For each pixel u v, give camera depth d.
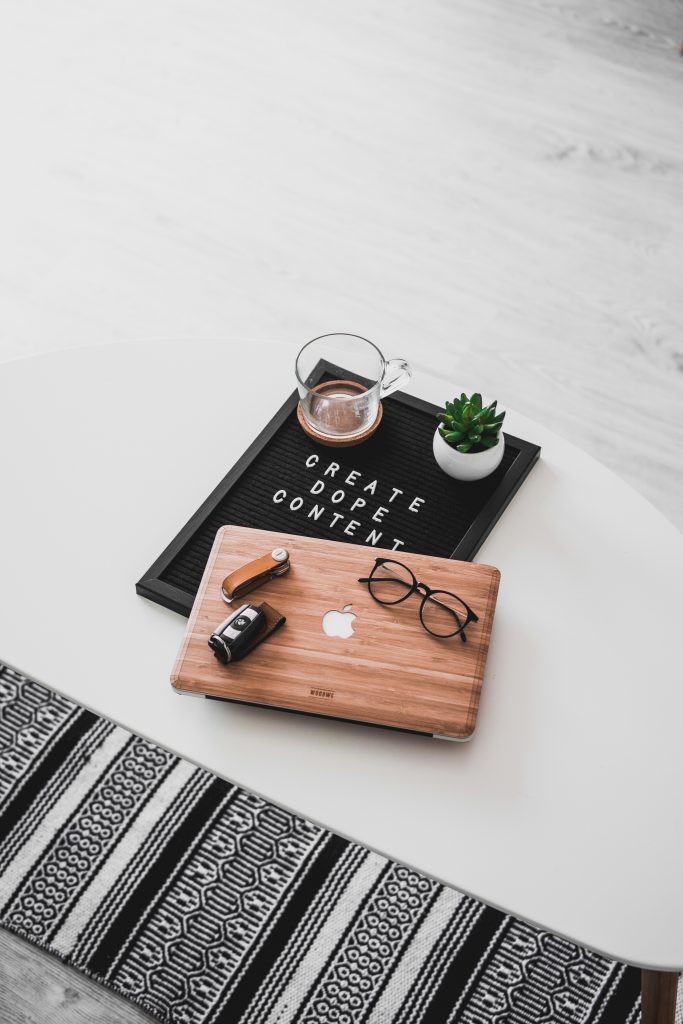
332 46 2.80
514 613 1.23
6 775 1.70
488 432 1.27
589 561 1.27
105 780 1.69
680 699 1.16
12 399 1.40
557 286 2.35
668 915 1.04
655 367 2.23
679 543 1.28
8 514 1.31
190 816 1.65
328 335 1.41
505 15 2.84
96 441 1.37
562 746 1.13
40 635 1.22
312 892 1.59
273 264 2.41
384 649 1.17
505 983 1.51
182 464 1.35
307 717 1.15
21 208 2.52
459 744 1.13
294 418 1.38
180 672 1.15
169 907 1.58
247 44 2.82
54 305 2.36
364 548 1.24
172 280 2.39
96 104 2.71
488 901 1.05
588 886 1.05
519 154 2.57
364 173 2.55
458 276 2.37
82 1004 1.52
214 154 2.60
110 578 1.26
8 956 1.56
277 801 1.11
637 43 2.77
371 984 1.52
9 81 2.76
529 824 1.09
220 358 1.44
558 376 2.22
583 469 1.35
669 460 2.11
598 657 1.19
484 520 1.29
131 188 2.54
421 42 2.79
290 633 1.18
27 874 1.61
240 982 1.52
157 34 2.85
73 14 2.90
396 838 1.08
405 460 1.35
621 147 2.57
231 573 1.20
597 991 1.50
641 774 1.12
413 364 2.24
